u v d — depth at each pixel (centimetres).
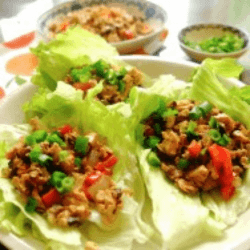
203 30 64
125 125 39
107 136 40
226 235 35
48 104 41
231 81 44
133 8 71
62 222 34
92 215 35
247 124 40
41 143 37
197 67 46
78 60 47
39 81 45
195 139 38
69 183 35
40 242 33
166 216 35
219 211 36
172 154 38
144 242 34
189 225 35
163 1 78
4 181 36
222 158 37
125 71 45
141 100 40
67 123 41
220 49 59
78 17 66
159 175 38
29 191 35
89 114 40
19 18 74
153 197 36
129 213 35
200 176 37
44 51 46
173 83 43
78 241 33
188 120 40
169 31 68
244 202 37
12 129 41
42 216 35
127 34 64
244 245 32
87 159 38
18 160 36
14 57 57
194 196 37
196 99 42
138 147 39
